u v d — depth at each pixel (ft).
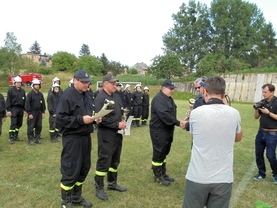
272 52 191.01
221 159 7.68
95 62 235.61
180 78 144.87
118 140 14.21
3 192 14.60
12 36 161.99
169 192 15.06
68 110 11.87
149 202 13.76
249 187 16.02
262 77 83.66
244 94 89.97
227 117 7.73
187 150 24.43
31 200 13.73
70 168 12.03
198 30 188.03
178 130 34.81
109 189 15.19
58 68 230.07
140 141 28.04
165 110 14.94
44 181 16.33
